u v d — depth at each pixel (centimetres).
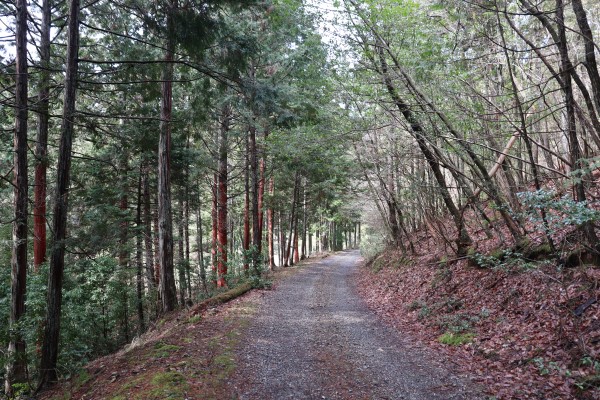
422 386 541
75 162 1576
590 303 616
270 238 2666
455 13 842
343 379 579
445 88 888
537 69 930
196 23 785
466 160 913
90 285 1190
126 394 494
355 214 3034
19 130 779
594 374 478
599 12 935
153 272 1739
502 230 1134
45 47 995
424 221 1661
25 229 792
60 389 617
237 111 1585
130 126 1296
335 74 1131
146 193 1767
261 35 1418
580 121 716
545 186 946
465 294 951
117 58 1037
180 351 680
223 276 1655
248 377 583
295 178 2367
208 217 2823
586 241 714
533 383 503
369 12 918
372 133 1356
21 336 761
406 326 925
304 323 967
